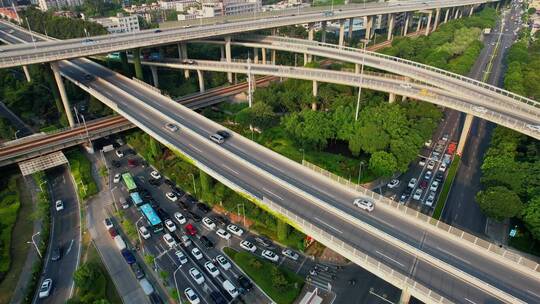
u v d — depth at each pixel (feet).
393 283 202.80
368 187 352.49
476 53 652.48
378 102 471.21
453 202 332.39
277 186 287.48
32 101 506.07
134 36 541.34
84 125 436.35
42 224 312.71
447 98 409.28
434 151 413.18
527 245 281.13
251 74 532.73
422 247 223.30
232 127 465.06
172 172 382.83
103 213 327.88
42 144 393.70
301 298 247.29
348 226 244.22
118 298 246.47
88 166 393.09
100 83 498.28
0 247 284.61
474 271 207.21
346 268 270.26
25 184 366.02
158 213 325.42
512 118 366.22
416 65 522.88
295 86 538.88
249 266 269.23
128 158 414.00
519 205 273.95
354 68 623.36
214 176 301.63
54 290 252.42
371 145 365.20
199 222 318.45
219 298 245.86
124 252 281.33
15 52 432.25
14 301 246.06
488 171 325.01
